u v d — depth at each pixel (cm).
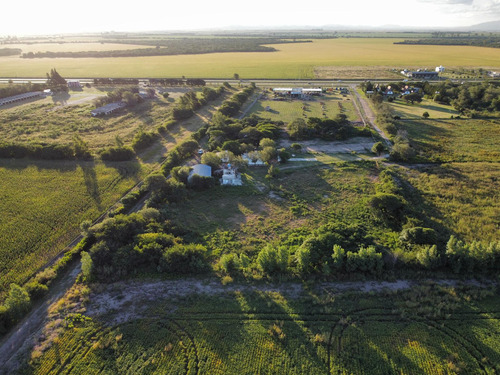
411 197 6081
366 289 3888
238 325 3419
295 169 7338
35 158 7875
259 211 5738
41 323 3484
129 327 3412
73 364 3045
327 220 5441
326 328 3369
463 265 4097
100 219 5581
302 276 4116
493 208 5672
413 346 3175
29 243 4903
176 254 4209
